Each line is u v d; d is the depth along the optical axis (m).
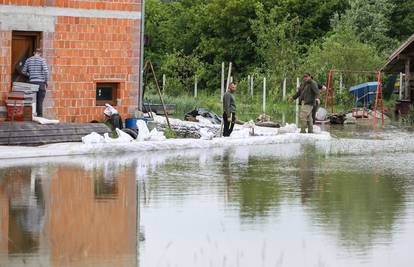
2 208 28.95
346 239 25.58
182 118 62.88
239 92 90.69
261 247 24.53
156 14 112.31
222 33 105.75
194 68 95.69
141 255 23.55
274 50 92.81
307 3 105.81
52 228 26.27
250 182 35.19
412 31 109.69
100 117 49.12
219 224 27.25
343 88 84.38
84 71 48.38
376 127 65.75
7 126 42.31
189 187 33.56
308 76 54.69
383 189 34.12
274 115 72.94
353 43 89.56
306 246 24.67
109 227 26.59
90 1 48.28
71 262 22.77
